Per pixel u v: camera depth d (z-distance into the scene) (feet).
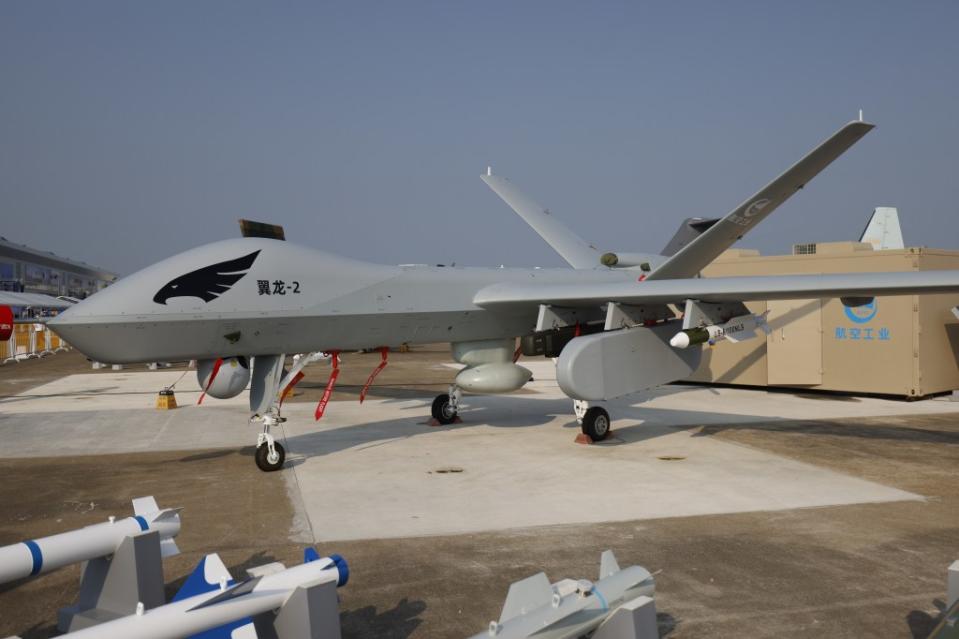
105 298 31.83
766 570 21.35
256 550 23.72
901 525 25.63
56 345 157.58
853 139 35.09
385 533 25.29
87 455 39.83
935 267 60.95
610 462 36.58
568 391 38.65
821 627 17.57
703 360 70.08
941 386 60.59
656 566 21.75
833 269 63.16
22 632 18.13
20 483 33.45
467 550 23.35
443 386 74.33
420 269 42.52
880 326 59.62
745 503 28.66
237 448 41.42
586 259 57.82
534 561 22.29
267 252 36.19
